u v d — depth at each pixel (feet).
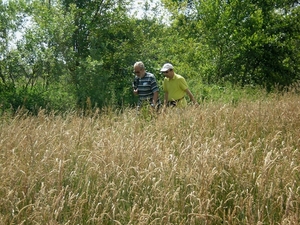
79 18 56.44
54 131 25.12
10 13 50.55
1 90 49.78
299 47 87.30
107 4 59.31
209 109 32.96
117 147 19.85
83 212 16.21
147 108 32.83
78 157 19.97
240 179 17.47
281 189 17.49
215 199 16.55
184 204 15.79
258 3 82.74
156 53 63.72
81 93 50.24
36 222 14.23
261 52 77.66
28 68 51.55
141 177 17.10
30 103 47.24
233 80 76.59
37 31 50.85
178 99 36.45
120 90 55.42
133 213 14.52
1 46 50.72
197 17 80.79
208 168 17.06
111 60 57.98
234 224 15.29
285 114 31.60
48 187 16.85
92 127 28.43
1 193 16.49
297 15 81.92
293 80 83.87
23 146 21.17
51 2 55.98
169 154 20.26
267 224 15.74
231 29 76.28
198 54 75.10
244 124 27.94
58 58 51.49
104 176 17.38
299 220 14.79
